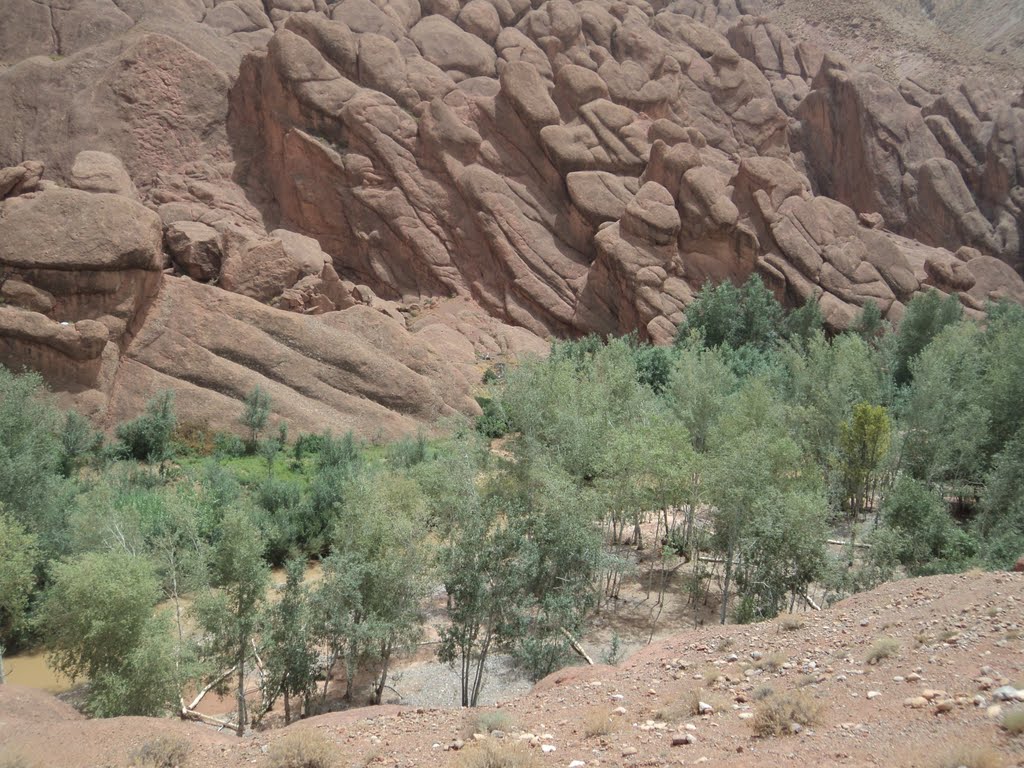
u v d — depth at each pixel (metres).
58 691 17.31
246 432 35.12
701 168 53.78
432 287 53.72
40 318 32.41
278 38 53.69
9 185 39.75
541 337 51.88
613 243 51.16
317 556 25.84
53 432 30.30
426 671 18.27
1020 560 12.32
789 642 11.00
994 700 7.10
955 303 47.53
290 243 47.53
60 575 15.01
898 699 7.92
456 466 21.16
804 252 53.44
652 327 49.31
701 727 8.41
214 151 55.59
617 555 22.69
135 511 21.00
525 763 7.85
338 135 54.56
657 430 25.16
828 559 18.66
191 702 16.31
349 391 38.66
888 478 28.64
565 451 25.02
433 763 8.48
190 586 17.20
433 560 17.05
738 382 38.38
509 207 54.00
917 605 11.15
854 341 36.28
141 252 34.78
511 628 16.25
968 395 31.17
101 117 52.72
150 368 35.50
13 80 52.34
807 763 6.78
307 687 15.61
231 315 38.28
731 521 19.83
